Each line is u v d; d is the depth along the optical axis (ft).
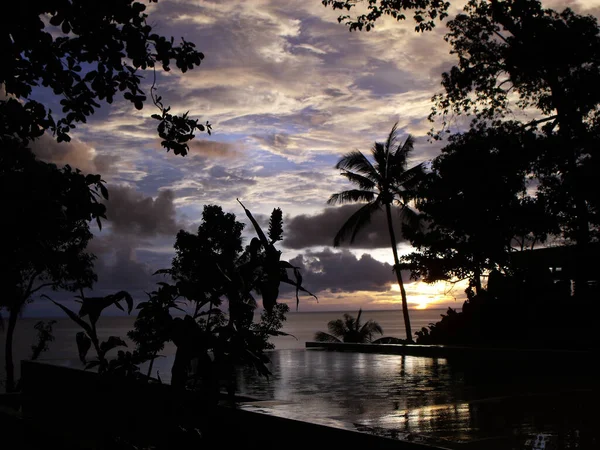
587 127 63.00
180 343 9.05
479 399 20.36
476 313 57.00
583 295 53.83
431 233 65.57
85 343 9.53
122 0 14.96
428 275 65.46
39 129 14.88
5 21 13.58
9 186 11.28
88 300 9.26
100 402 9.96
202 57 16.94
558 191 58.75
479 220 61.21
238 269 9.30
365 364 39.06
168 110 16.87
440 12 59.31
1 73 14.43
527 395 19.66
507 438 11.57
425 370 34.19
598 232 58.90
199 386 9.61
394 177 103.24
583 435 11.87
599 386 23.38
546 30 64.49
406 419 14.37
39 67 14.98
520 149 61.21
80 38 15.23
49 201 11.55
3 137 12.59
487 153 62.28
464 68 75.31
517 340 52.75
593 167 57.36
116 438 9.61
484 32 73.15
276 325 53.52
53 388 25.26
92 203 12.34
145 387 9.58
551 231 59.93
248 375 31.83
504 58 72.49
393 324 652.89
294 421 12.71
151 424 9.44
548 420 13.94
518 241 64.08
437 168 65.62
